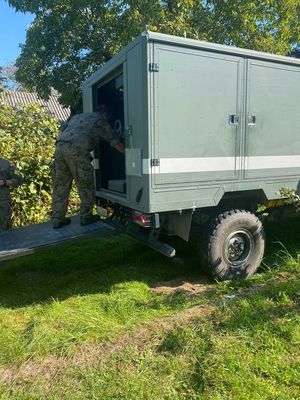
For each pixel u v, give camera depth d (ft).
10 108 25.79
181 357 9.31
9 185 17.75
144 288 14.23
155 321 11.28
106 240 21.17
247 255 14.78
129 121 13.35
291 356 9.19
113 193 16.22
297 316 10.63
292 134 15.34
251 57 13.80
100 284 14.97
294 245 17.78
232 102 13.62
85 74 39.22
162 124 12.37
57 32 38.01
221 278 14.40
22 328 11.59
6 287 15.21
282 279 13.67
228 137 13.70
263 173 14.75
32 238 14.57
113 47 34.99
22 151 23.71
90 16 37.58
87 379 8.75
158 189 12.56
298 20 31.68
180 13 31.78
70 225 16.17
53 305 12.69
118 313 12.09
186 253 18.25
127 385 8.43
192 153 13.02
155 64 12.02
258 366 8.73
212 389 8.17
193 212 13.78
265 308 11.25
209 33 33.68
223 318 10.87
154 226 12.85
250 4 32.30
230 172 13.92
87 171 15.34
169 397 8.04
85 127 15.24
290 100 15.10
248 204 15.81
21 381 8.95
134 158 13.12
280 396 7.89
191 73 12.67
